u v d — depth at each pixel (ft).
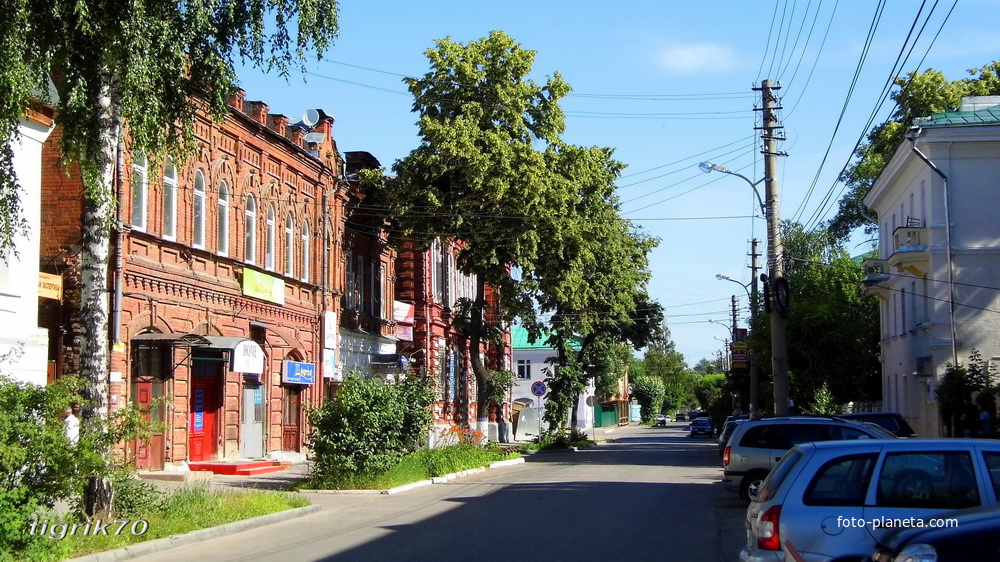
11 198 47.26
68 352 70.44
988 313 98.43
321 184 116.67
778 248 87.97
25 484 39.73
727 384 205.87
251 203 98.68
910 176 111.04
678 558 40.75
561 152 127.24
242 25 49.06
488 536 48.14
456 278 174.91
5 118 43.27
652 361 499.51
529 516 57.06
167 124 51.62
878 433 60.59
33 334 62.28
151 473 78.28
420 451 91.61
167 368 81.25
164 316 80.38
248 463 89.86
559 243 124.98
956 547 18.31
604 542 45.55
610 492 73.87
